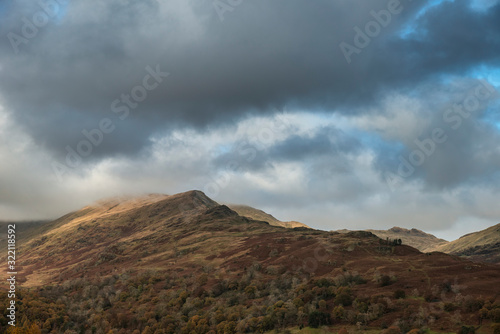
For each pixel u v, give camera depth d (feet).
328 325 426.92
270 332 443.32
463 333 357.82
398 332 376.89
